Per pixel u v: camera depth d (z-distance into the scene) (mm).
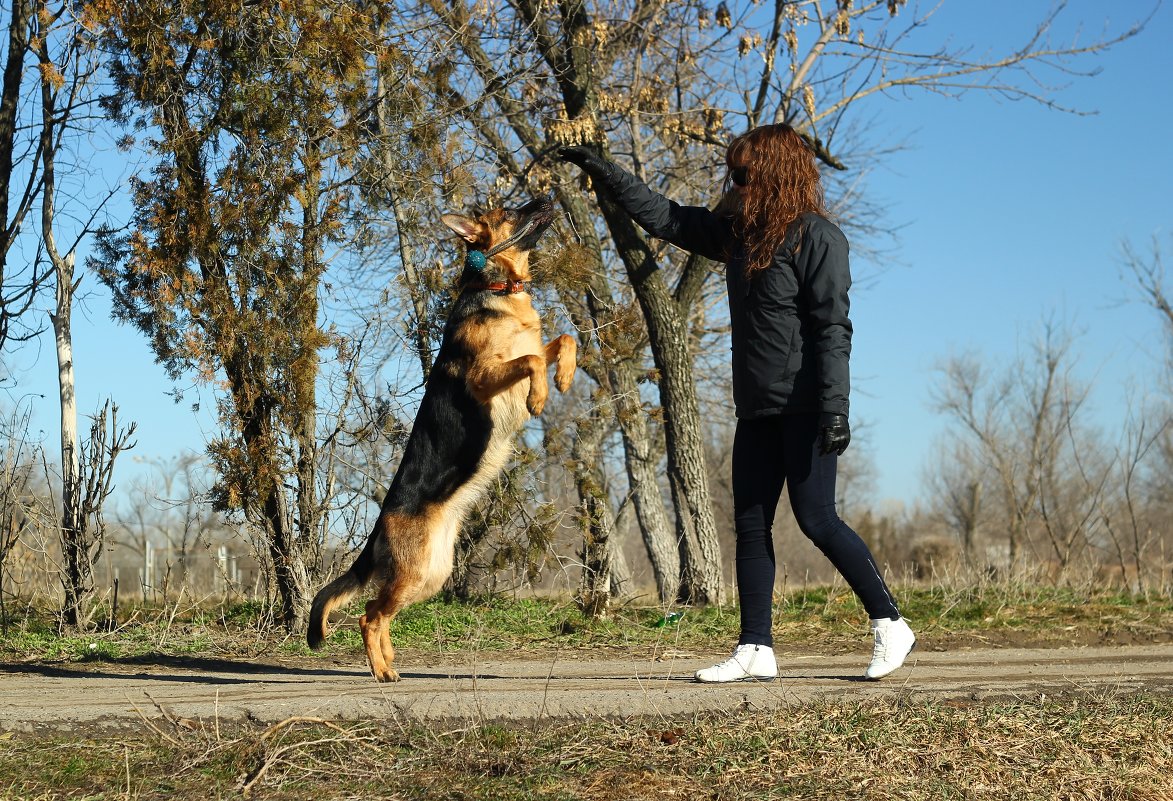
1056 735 3729
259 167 7879
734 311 4523
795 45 11320
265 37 8062
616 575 12672
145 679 5824
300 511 8117
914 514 36500
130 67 8297
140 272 7824
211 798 3078
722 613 9461
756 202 4355
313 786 3197
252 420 7867
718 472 23219
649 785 3176
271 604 8141
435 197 9219
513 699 4270
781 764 3383
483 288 5453
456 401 5211
